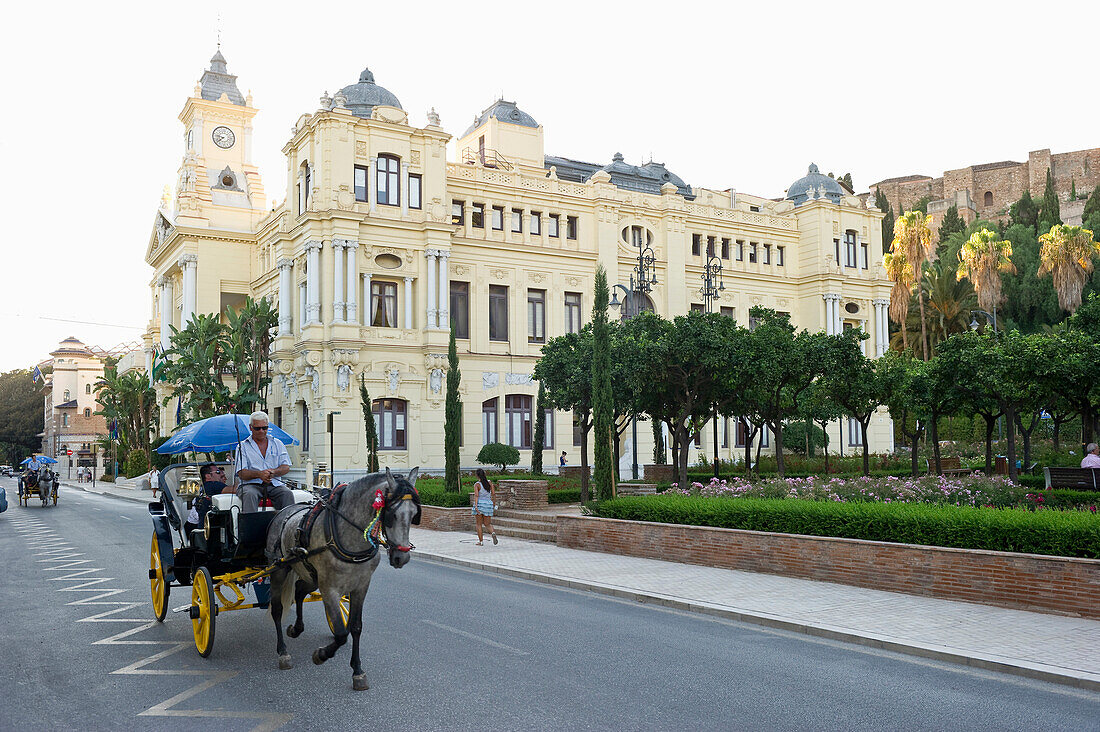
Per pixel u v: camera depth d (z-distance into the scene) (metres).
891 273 57.31
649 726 6.96
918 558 12.88
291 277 43.34
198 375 43.34
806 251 55.47
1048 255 57.34
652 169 58.19
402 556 7.95
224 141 56.81
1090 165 114.31
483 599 13.28
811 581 14.28
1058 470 23.00
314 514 8.58
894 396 28.64
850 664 9.08
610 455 20.56
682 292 49.78
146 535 23.97
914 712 7.39
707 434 48.84
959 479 20.67
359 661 8.20
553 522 22.41
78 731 6.97
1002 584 11.81
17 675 8.78
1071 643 9.59
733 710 7.41
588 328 27.98
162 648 9.98
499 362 44.03
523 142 52.62
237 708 7.54
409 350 41.06
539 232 46.38
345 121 40.22
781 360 24.52
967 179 122.19
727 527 16.61
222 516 10.00
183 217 52.06
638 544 17.84
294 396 42.44
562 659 9.27
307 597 10.39
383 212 41.16
